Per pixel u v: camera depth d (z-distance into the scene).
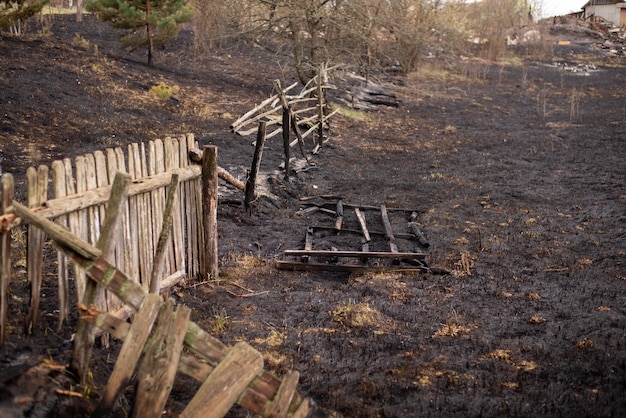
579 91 27.33
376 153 15.79
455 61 32.31
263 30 19.94
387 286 7.54
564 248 9.27
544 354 5.86
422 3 26.55
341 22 20.22
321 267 8.02
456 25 28.86
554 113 22.42
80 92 14.47
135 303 4.11
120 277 4.12
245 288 7.17
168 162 6.13
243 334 5.98
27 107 12.73
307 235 9.16
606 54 39.53
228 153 13.22
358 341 6.03
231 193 10.61
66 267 4.96
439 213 10.92
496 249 9.10
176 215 6.31
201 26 22.19
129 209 5.39
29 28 21.28
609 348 5.97
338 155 15.25
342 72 23.83
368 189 12.49
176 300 6.44
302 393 5.00
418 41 26.47
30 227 4.47
